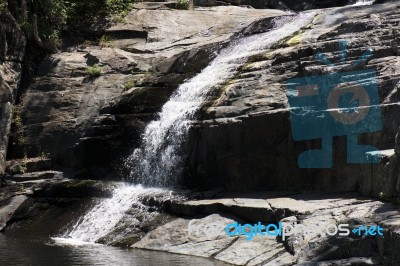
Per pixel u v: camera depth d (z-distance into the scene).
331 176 17.39
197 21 28.59
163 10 29.52
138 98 23.00
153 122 21.94
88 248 16.89
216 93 20.95
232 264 14.55
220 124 19.12
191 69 23.92
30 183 22.05
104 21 28.69
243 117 18.80
